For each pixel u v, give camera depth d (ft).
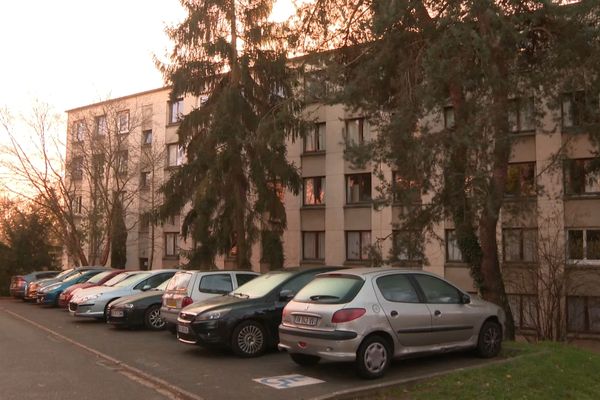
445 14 37.29
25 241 122.21
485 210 37.09
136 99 127.13
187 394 24.41
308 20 46.83
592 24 35.45
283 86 74.69
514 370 26.27
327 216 90.38
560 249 61.72
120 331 48.03
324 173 91.71
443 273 76.02
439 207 38.91
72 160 112.57
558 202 66.54
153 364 32.01
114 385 27.04
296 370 29.45
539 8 35.96
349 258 88.38
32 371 30.66
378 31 39.01
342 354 25.89
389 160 39.11
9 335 47.14
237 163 72.69
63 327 51.72
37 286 85.40
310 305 27.89
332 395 22.82
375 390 23.68
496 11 35.04
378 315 26.96
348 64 44.45
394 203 40.27
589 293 65.57
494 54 36.45
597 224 66.49
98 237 109.09
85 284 68.95
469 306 30.94
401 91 40.68
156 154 115.14
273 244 77.15
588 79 37.81
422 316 28.43
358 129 88.12
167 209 77.15
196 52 75.56
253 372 29.19
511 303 67.51
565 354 30.55
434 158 36.63
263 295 35.22
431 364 29.63
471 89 37.14
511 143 36.65
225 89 73.56
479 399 22.12
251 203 76.18
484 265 46.83
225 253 76.95
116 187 115.44
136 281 56.03
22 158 108.58
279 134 53.93
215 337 33.27
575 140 49.29
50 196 111.45
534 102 39.73
